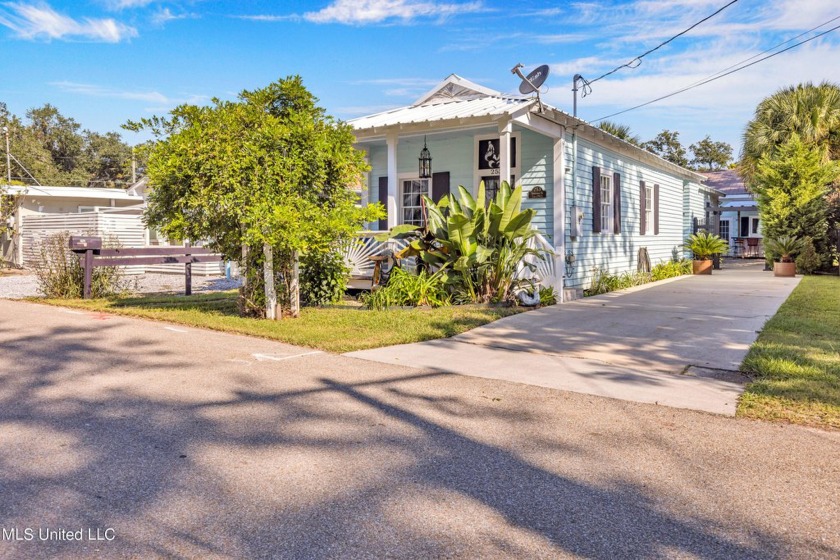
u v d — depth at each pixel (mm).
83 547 2400
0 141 36531
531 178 11703
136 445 3498
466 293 9445
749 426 3875
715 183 32906
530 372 5336
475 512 2729
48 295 10781
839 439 3627
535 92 10109
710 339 6680
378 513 2711
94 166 56000
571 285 11539
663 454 3418
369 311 8570
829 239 17156
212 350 6168
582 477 3113
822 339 6523
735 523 2633
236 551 2387
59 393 4543
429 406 4320
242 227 7301
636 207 15406
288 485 2990
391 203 11039
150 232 19328
